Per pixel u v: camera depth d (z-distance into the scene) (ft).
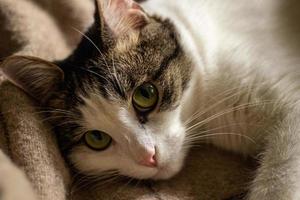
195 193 1.43
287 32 1.56
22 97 1.43
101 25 1.40
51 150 1.38
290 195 1.29
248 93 1.46
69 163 1.47
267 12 1.59
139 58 1.42
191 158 1.52
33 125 1.38
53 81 1.42
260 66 1.46
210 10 1.61
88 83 1.39
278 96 1.42
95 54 1.41
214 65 1.51
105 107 1.36
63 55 1.58
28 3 1.70
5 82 1.46
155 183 1.45
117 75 1.38
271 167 1.37
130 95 1.37
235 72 1.48
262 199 1.34
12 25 1.62
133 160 1.36
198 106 1.52
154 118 1.38
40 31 1.62
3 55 1.66
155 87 1.40
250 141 1.50
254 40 1.52
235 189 1.44
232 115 1.49
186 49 1.50
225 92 1.49
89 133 1.40
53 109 1.44
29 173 1.32
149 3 1.66
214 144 1.56
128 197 1.41
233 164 1.50
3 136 1.39
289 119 1.40
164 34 1.49
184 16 1.58
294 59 1.47
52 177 1.33
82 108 1.39
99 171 1.45
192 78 1.48
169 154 1.39
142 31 1.47
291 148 1.36
